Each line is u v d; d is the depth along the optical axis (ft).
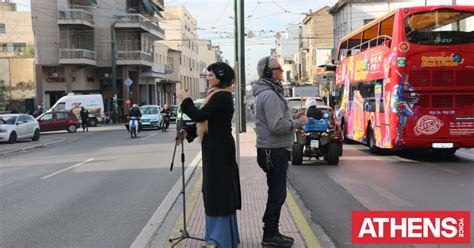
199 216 24.66
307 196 30.89
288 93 152.56
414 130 45.44
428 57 45.03
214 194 16.94
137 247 20.07
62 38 162.09
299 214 24.47
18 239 22.25
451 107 45.29
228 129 17.19
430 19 45.16
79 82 165.37
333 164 45.80
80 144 81.76
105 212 27.35
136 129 92.17
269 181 18.62
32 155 65.77
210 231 17.13
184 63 275.18
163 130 111.75
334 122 45.96
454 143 45.47
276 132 17.83
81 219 25.85
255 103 18.42
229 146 17.11
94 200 30.99
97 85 175.52
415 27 45.24
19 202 31.17
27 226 24.63
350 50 66.28
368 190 32.58
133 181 38.40
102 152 64.49
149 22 180.86
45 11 161.79
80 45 168.14
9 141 85.51
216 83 17.07
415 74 45.16
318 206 27.91
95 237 22.26
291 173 40.88
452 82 45.14
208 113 16.65
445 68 45.06
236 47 51.44
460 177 37.40
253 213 24.88
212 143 16.94
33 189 36.19
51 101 166.09
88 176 41.98
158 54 217.36
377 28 54.24
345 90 68.03
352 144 67.97
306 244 19.27
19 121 88.84
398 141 45.85
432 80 45.14
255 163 45.60
